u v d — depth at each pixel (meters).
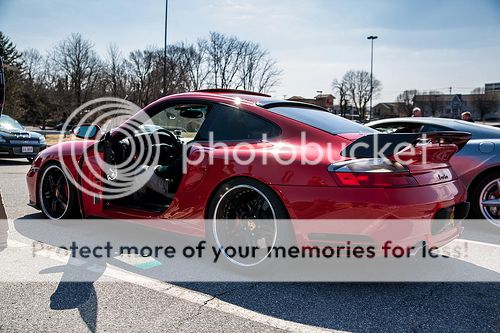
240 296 2.52
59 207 4.06
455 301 2.50
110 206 3.60
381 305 2.43
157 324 2.16
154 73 49.09
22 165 9.85
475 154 4.29
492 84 79.50
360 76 62.78
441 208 2.60
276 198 2.66
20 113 42.66
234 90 3.63
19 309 2.29
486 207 4.29
